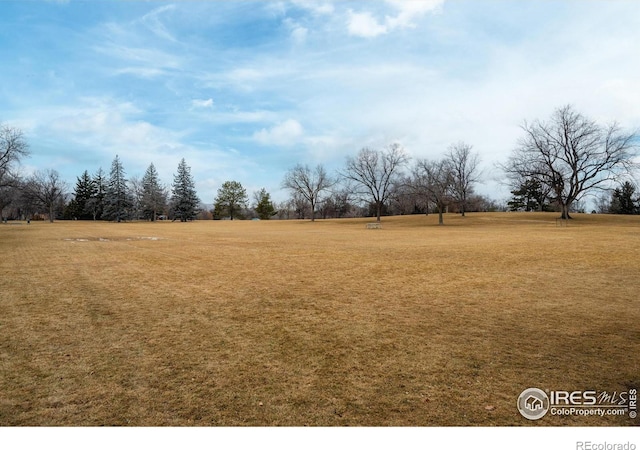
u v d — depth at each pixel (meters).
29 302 7.30
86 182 89.69
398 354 4.70
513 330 5.58
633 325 5.75
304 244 20.11
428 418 3.32
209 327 5.78
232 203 106.31
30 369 4.28
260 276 10.07
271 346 4.99
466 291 8.16
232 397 3.66
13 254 15.26
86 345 5.03
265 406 3.51
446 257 13.70
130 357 4.63
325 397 3.66
